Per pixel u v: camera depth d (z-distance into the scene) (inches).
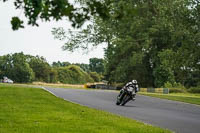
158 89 3681.1
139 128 713.0
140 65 4333.2
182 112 1261.1
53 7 274.8
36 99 1419.8
